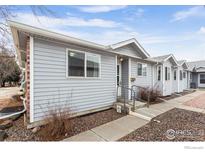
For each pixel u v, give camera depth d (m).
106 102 7.16
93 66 6.55
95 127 4.74
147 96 8.70
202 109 7.32
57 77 5.20
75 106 5.76
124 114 6.34
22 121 5.14
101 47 6.40
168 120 5.46
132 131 4.43
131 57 8.85
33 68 4.55
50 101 4.96
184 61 15.84
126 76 8.86
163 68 11.53
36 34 4.48
